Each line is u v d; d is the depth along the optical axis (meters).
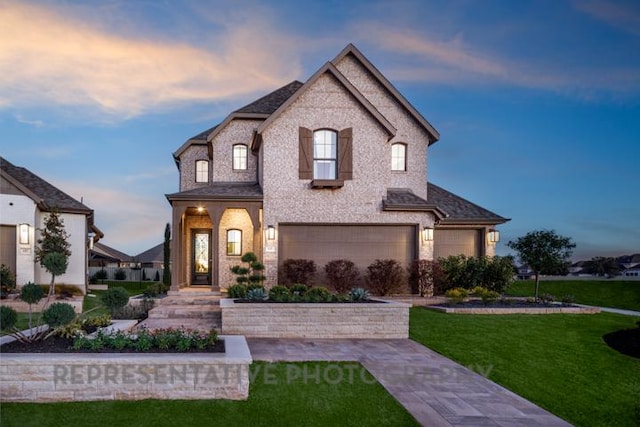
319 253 14.97
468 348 8.55
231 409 5.06
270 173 14.57
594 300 18.19
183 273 16.08
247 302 9.91
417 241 15.23
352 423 4.79
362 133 15.05
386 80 16.97
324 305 9.68
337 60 16.98
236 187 15.83
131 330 7.64
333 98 14.98
